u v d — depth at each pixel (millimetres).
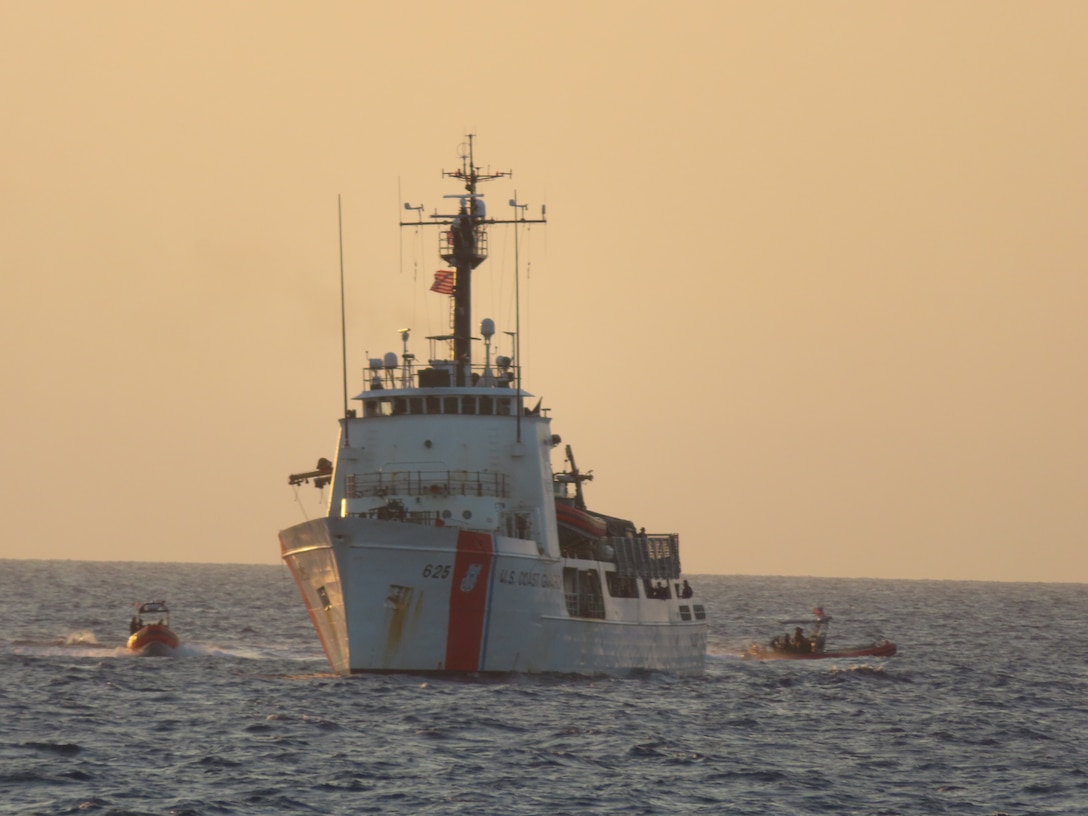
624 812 182500
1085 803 196375
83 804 178875
